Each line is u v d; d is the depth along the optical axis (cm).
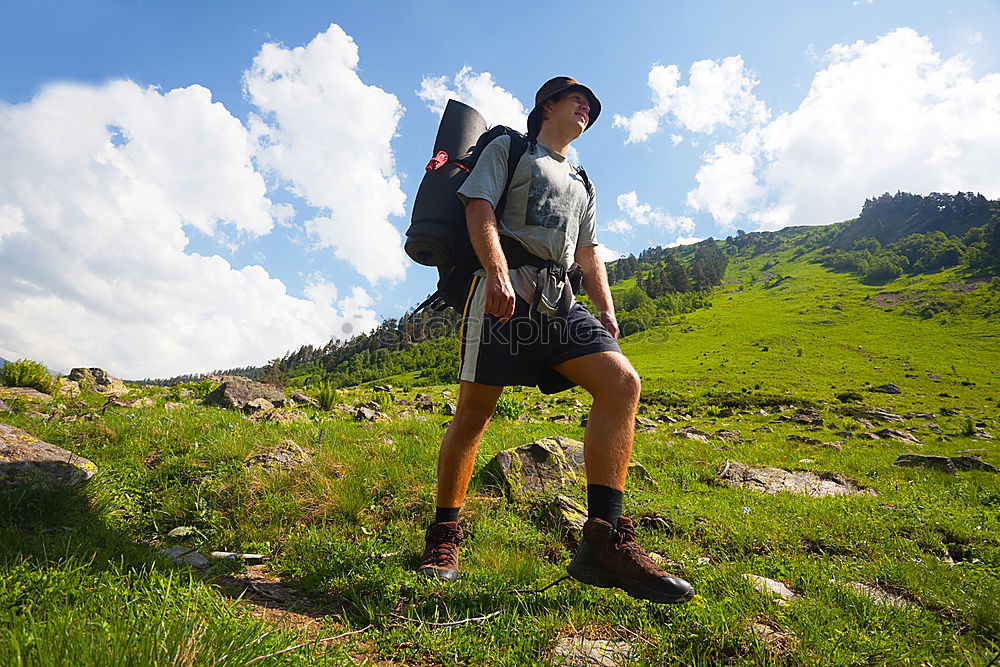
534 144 245
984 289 12362
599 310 267
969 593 297
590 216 274
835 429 2711
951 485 990
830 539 412
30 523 268
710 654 188
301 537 308
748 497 587
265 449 448
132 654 127
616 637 200
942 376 7069
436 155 255
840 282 16362
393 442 573
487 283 221
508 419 1380
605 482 215
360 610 213
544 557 303
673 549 344
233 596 217
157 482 392
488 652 179
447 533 253
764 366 8006
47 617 143
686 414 3512
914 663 198
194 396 1347
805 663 182
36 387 1193
